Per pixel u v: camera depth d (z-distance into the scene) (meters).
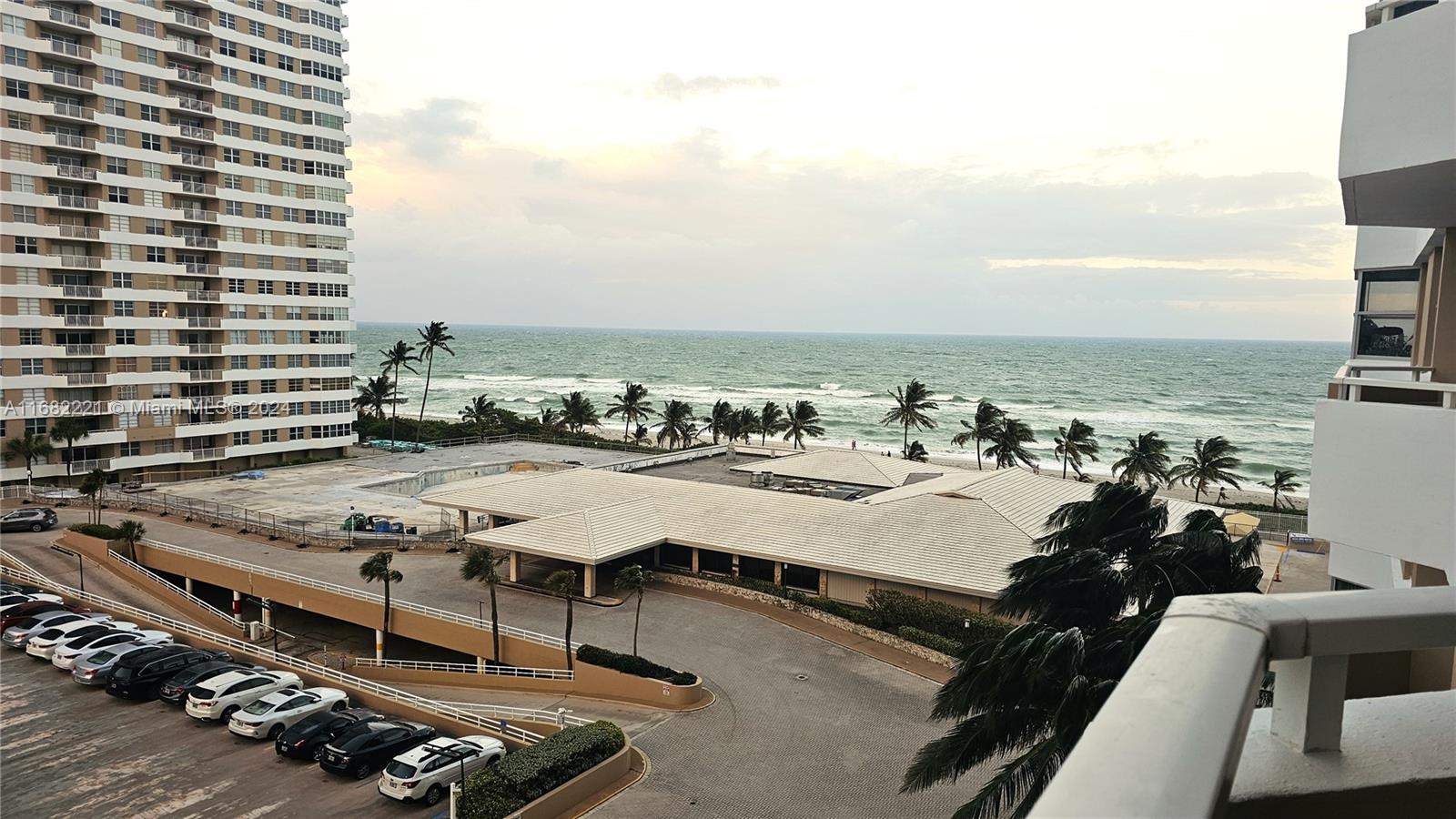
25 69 60.94
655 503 45.66
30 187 61.34
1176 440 129.88
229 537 49.53
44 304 61.84
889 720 26.70
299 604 39.50
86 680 31.22
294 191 76.81
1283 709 2.85
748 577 40.38
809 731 25.92
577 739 22.94
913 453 85.00
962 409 167.50
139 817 22.80
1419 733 2.92
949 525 38.19
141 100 66.69
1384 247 18.84
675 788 22.41
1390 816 2.70
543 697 30.05
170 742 27.11
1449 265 10.90
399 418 98.75
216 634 35.94
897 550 36.97
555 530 40.62
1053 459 111.69
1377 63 8.32
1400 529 8.48
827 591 37.78
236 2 72.50
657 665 29.27
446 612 35.94
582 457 80.31
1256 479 100.50
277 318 75.81
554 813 20.94
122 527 45.97
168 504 57.62
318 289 79.00
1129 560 15.38
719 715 27.00
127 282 66.19
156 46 67.69
